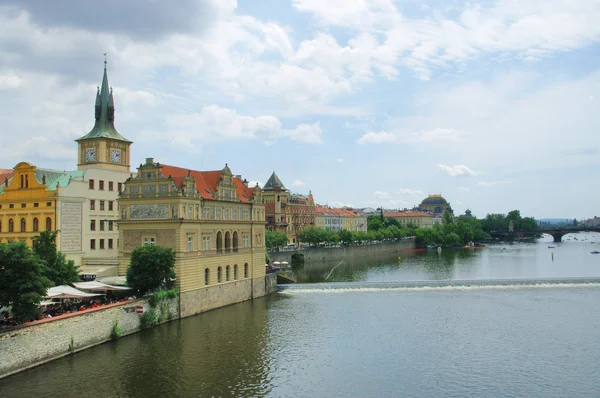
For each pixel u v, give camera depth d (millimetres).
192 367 65688
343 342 77938
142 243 94750
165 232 92062
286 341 78250
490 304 107938
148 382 60250
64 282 81062
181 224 90688
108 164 127312
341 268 193000
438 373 64688
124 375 62250
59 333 66812
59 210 105938
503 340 79500
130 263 88000
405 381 61906
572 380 62312
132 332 80000
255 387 59438
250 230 115688
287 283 135875
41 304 73000
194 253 94562
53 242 87875
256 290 117000
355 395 57594
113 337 76000
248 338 79375
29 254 63938
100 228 116688
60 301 78125
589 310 101438
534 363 68562
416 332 84188
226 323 88875
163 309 86875
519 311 100625
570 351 73750
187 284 92500
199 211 96812
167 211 92188
